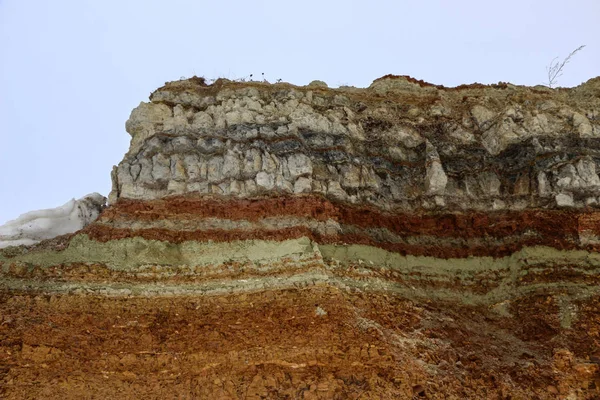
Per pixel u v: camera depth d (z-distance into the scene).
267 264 16.20
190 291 15.77
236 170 17.50
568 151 19.03
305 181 17.45
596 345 15.70
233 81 19.31
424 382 14.73
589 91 20.72
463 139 19.64
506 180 18.92
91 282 15.70
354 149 18.72
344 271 16.39
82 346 14.68
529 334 16.34
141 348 14.70
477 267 17.78
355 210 17.69
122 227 16.61
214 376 14.36
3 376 14.23
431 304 16.67
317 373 14.46
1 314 15.01
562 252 17.64
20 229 16.66
